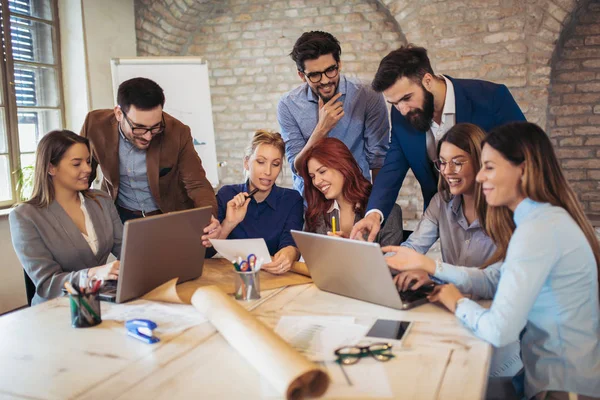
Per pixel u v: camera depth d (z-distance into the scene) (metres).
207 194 2.71
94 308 1.52
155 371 1.23
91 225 2.24
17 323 1.57
